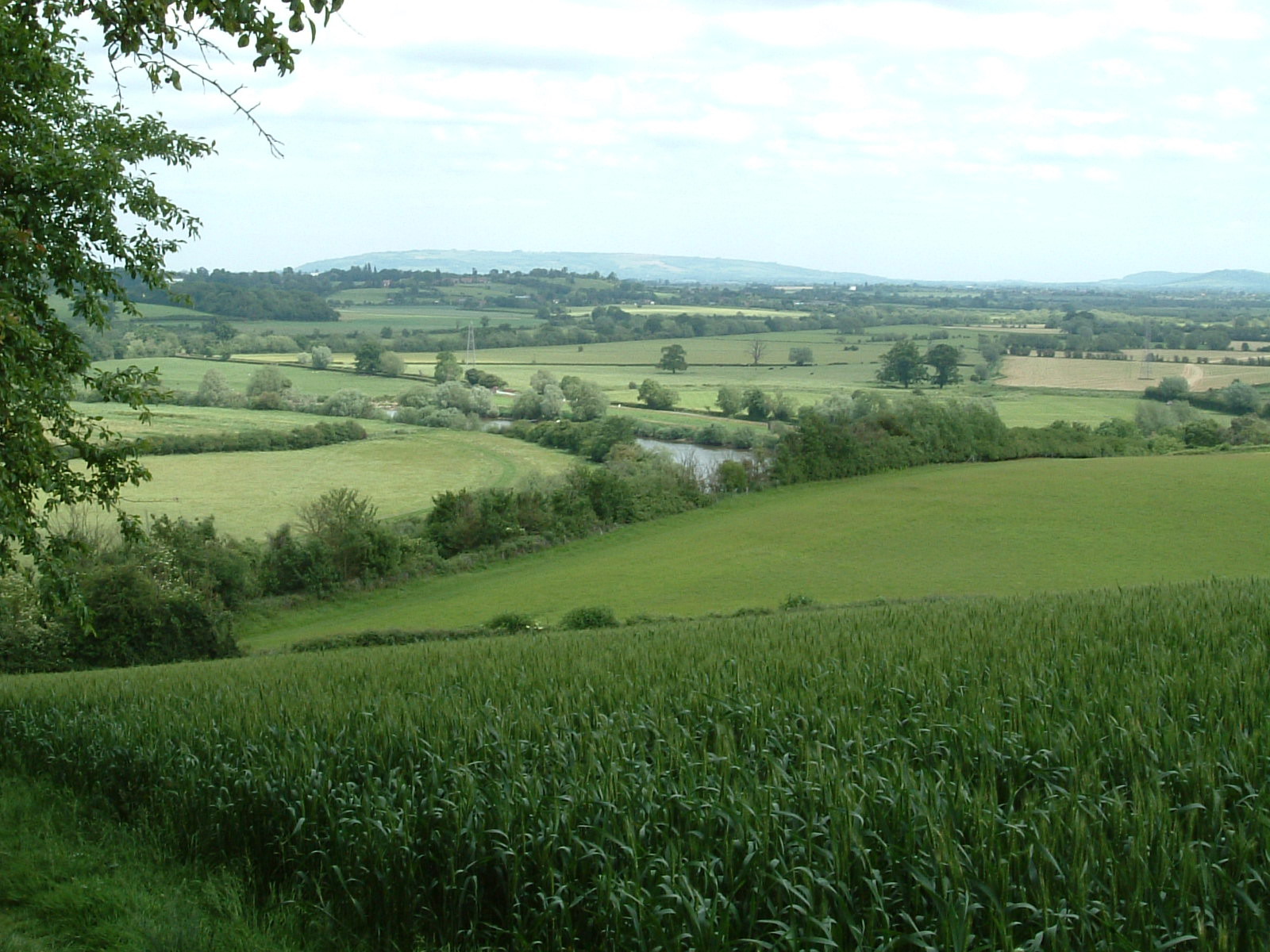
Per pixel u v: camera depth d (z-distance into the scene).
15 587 31.05
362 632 37.91
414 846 6.89
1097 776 6.32
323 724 9.27
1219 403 111.94
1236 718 7.43
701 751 7.89
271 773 8.24
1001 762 6.92
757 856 5.78
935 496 69.62
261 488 77.12
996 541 57.38
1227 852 5.38
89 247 13.52
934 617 16.52
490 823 6.73
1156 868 5.12
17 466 11.43
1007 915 5.07
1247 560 49.94
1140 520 59.19
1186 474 69.62
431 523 61.22
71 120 13.84
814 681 10.04
